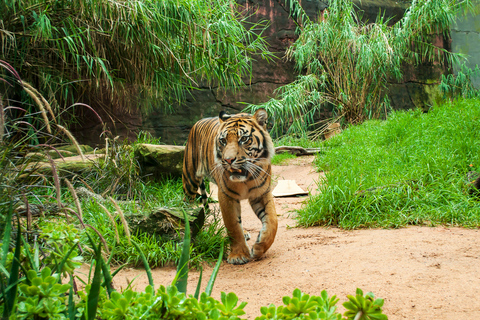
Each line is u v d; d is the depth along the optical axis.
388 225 4.49
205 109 13.49
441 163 5.79
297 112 14.15
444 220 4.53
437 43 18.23
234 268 3.55
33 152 2.25
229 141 3.77
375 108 15.34
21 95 6.28
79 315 1.50
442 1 14.38
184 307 1.42
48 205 2.53
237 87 13.84
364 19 16.98
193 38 6.95
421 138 7.52
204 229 4.33
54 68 6.60
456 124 7.41
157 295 1.49
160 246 3.78
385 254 3.49
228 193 3.86
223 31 7.43
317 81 14.02
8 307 1.36
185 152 5.57
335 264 3.35
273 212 3.96
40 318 1.44
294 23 15.45
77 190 4.68
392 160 6.87
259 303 2.63
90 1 5.83
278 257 3.72
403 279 2.89
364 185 5.27
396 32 14.81
